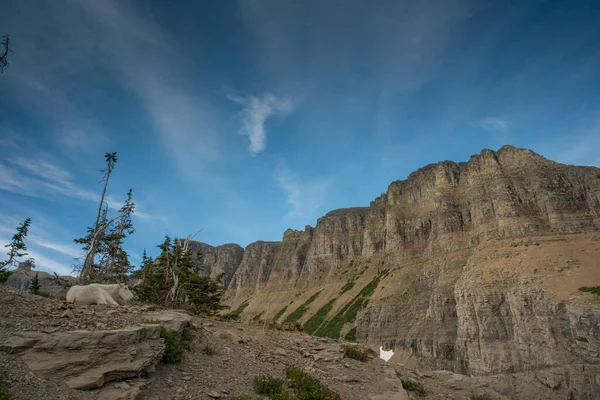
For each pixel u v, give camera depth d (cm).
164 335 1020
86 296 1210
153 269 3506
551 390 5100
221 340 1301
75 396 700
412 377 1639
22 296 1027
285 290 18688
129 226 3728
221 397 898
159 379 892
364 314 11138
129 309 1207
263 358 1247
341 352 1576
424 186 14588
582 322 5375
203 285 3659
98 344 817
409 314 9656
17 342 750
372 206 18812
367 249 16312
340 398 1095
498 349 6356
